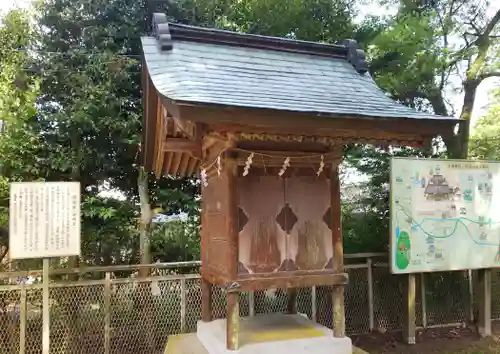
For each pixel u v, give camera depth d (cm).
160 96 362
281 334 472
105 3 772
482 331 759
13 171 671
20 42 691
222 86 412
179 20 844
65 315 626
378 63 902
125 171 797
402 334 742
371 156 866
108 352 614
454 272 820
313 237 462
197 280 676
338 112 379
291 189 461
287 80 480
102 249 742
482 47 899
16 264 716
